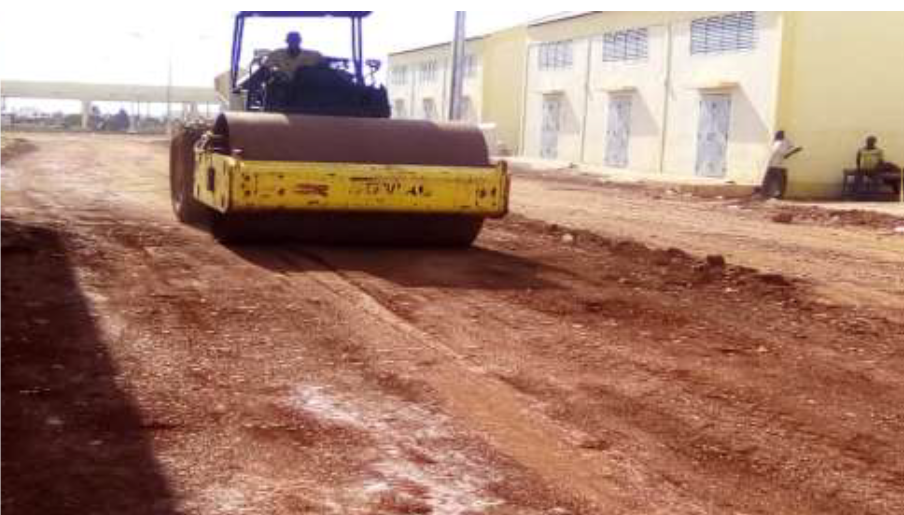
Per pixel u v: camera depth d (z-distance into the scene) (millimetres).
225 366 6668
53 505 4508
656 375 6777
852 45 27234
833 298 10109
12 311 7918
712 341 7840
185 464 5016
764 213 20938
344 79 13344
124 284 9219
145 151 37281
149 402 5891
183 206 13984
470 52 53062
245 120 11414
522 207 20016
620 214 19375
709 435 5633
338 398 6094
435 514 4539
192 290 9039
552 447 5391
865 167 26562
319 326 7836
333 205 10992
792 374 6945
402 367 6773
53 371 6406
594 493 4816
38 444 5191
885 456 5410
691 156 31594
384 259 11211
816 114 27219
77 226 13195
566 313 8641
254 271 10125
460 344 7434
